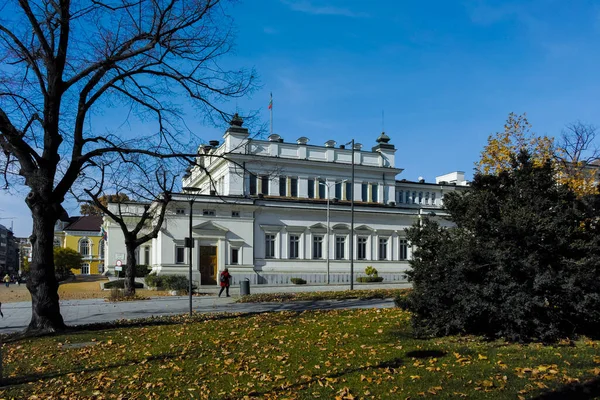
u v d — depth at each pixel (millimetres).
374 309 17375
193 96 17031
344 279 49188
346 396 7148
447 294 10070
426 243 10766
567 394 6598
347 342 10828
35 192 15242
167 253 42719
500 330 9758
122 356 11281
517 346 9289
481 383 7215
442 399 6707
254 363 9508
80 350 12398
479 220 9883
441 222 36594
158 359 10586
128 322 17453
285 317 16203
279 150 52062
